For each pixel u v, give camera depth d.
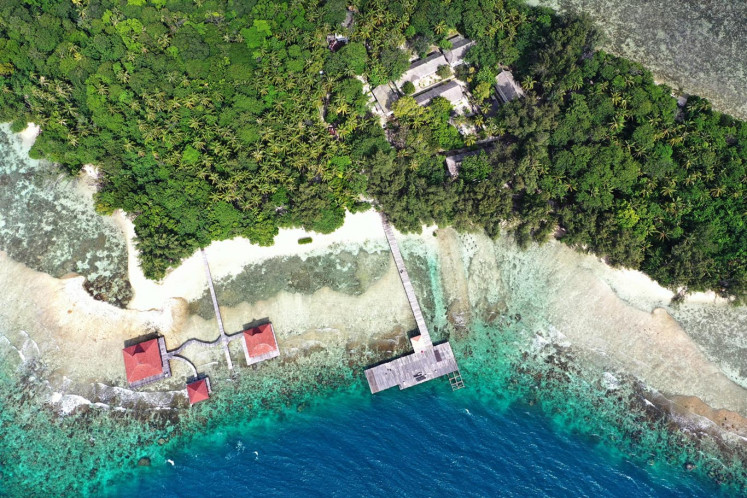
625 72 68.19
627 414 65.19
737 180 65.31
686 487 62.62
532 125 65.62
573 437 64.81
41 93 66.62
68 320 66.56
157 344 65.25
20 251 68.38
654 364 65.75
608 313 67.00
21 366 65.81
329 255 69.12
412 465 63.44
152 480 64.19
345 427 65.62
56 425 64.69
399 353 67.25
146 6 69.44
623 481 62.69
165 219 65.69
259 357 65.62
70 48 68.00
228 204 65.62
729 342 65.44
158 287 67.38
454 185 65.81
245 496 62.94
